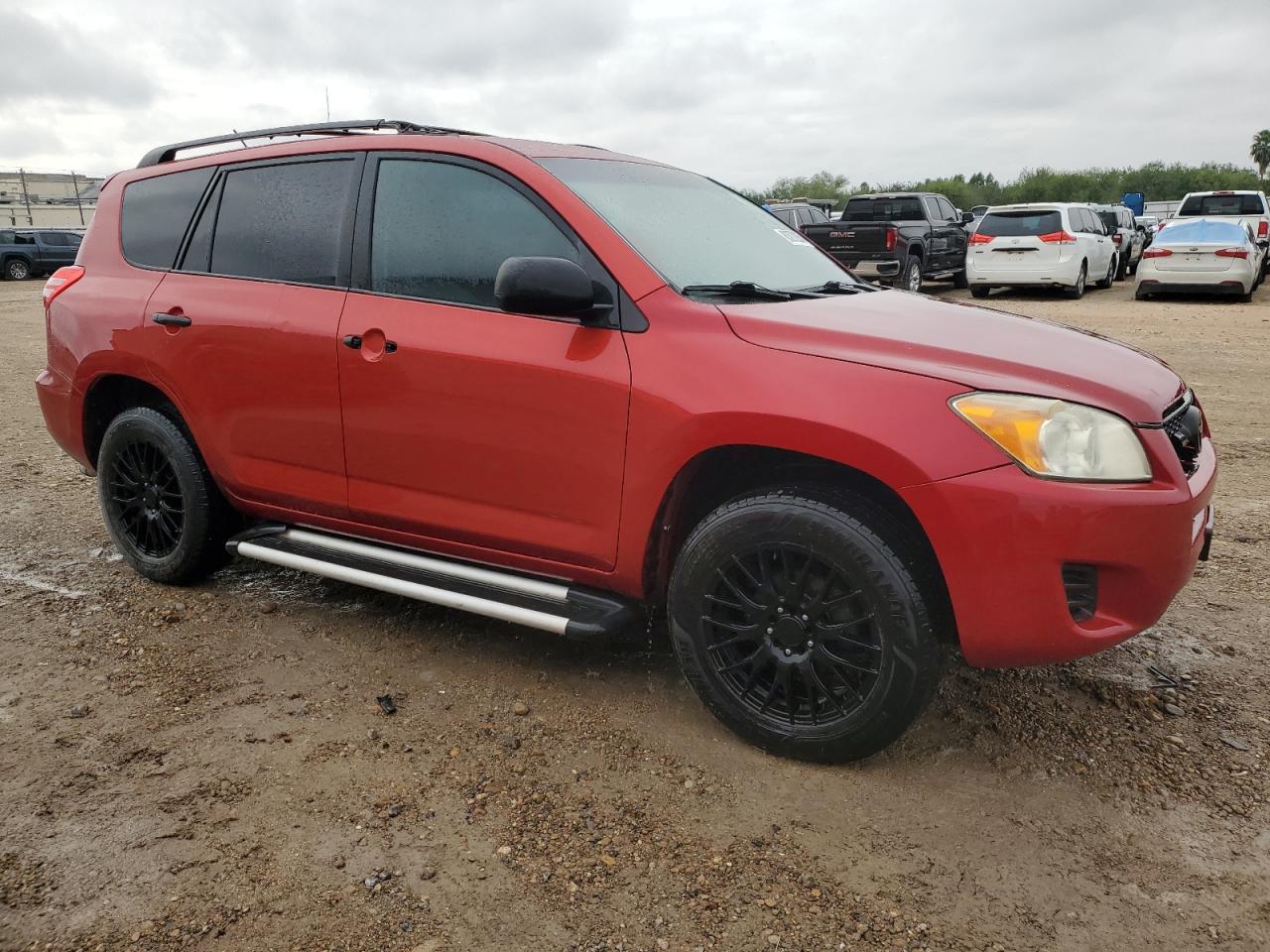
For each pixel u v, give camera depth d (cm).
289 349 345
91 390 414
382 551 348
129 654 350
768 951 212
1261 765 285
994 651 256
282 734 297
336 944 212
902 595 256
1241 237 1589
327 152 356
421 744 292
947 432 249
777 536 269
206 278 378
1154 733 302
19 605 392
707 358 275
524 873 236
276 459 360
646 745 293
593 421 287
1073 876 237
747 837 250
